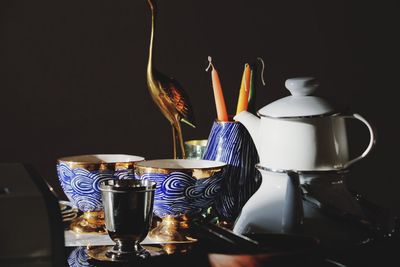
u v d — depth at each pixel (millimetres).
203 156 1069
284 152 916
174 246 910
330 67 2617
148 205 875
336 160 922
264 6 2541
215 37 2506
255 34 2541
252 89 1070
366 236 877
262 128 951
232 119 1077
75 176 974
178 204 940
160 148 2486
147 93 2463
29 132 2391
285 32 2570
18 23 2350
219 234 799
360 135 2691
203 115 2523
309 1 2576
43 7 2365
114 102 2445
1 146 2373
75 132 2426
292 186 863
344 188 928
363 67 2645
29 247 741
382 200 2717
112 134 2455
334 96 2635
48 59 2383
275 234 791
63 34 2387
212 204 1015
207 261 767
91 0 2396
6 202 735
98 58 2420
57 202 752
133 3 2424
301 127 914
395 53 2646
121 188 856
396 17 2643
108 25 2416
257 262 735
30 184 802
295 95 956
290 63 2586
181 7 2471
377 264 833
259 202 915
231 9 2516
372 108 2674
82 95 2422
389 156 2707
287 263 736
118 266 838
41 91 2389
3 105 2361
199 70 2502
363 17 2625
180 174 927
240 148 1032
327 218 874
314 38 2592
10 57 2355
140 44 2443
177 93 1080
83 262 850
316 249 759
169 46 2471
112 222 868
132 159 1052
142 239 881
